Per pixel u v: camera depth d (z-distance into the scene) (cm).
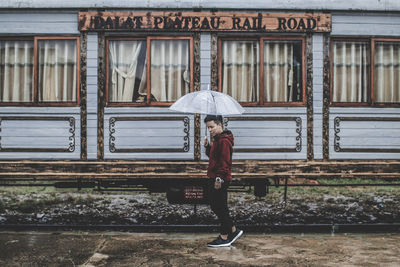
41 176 526
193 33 536
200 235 491
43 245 436
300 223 582
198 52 536
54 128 534
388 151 542
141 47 542
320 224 544
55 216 617
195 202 534
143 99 542
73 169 526
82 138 532
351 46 548
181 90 541
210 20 531
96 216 620
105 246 433
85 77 534
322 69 539
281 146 534
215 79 537
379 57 550
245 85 545
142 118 534
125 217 615
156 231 521
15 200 741
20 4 530
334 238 476
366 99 549
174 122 533
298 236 487
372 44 545
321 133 536
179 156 531
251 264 376
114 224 568
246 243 450
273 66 544
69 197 771
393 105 548
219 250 421
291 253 412
